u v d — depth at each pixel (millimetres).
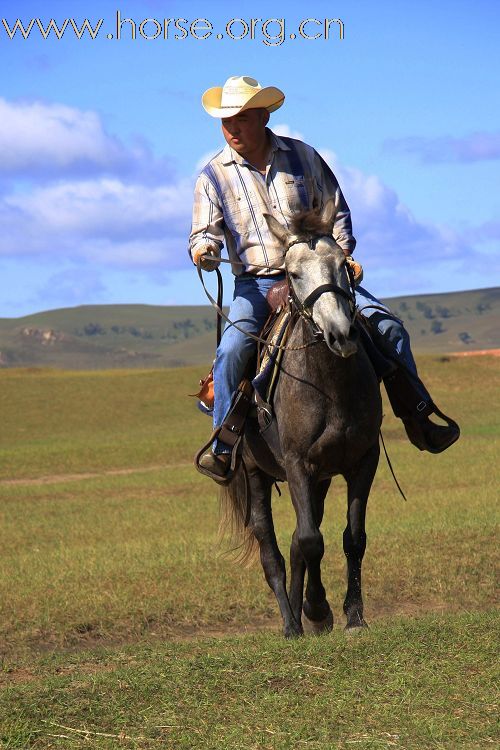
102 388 64062
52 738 6082
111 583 13094
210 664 7164
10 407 58844
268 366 8461
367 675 6680
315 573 8242
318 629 8766
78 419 55594
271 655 7246
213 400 9328
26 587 13242
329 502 23141
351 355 7809
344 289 7828
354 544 8219
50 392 62969
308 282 7836
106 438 47562
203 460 9016
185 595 12195
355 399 8031
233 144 9039
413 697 6254
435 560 13406
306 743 5746
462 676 6551
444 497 21500
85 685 6938
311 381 8031
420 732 5738
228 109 8867
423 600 11883
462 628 7434
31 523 22047
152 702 6551
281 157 9016
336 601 12023
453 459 31406
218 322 9234
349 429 8047
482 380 62938
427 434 8812
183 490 28250
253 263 9023
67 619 11391
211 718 6238
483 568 13039
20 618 11484
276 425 8492
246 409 8914
